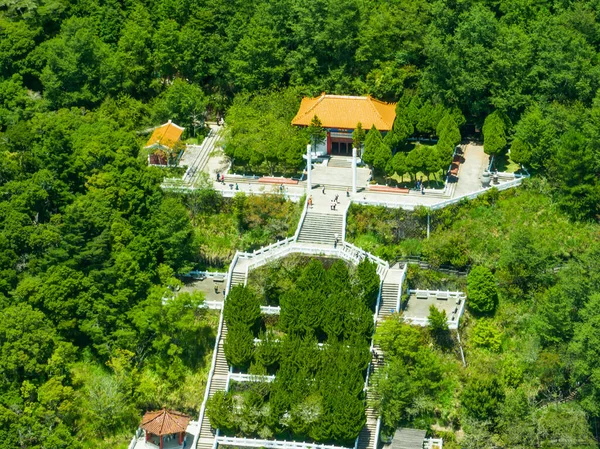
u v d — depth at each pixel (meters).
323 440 147.88
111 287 161.88
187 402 156.38
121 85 199.62
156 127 193.75
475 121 195.50
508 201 174.12
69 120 185.25
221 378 156.00
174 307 156.50
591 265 160.12
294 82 197.50
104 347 158.75
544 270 163.75
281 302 157.62
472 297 161.50
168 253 167.50
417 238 170.75
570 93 187.62
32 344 153.75
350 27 197.38
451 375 155.75
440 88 190.62
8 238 165.25
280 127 185.38
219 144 190.00
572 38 190.38
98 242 163.00
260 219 172.88
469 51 187.12
